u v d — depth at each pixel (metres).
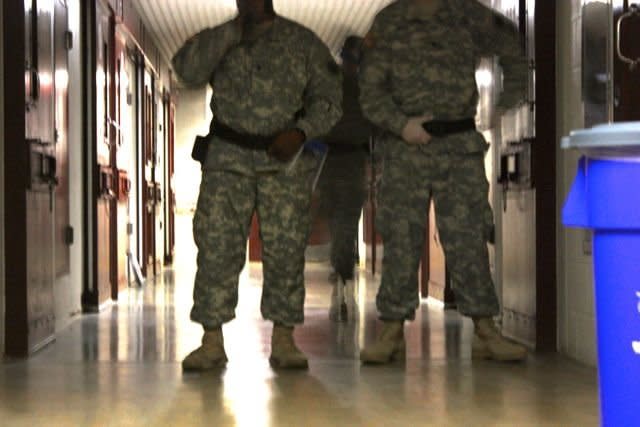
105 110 8.32
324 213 6.90
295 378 4.34
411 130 4.73
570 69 4.84
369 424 3.36
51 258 5.71
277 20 4.68
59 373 4.48
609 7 4.14
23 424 3.39
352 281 7.50
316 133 4.64
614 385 2.00
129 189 10.45
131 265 10.43
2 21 4.93
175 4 11.74
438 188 4.83
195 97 17.80
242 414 3.54
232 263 4.64
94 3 7.70
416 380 4.27
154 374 4.46
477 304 4.83
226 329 6.25
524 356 4.77
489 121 6.45
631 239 1.97
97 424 3.38
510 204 5.67
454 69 4.79
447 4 4.86
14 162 4.94
